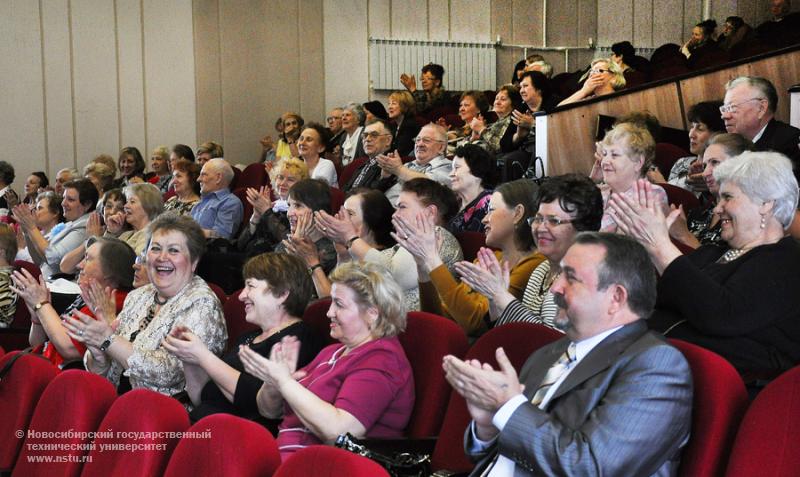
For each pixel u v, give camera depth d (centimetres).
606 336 226
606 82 622
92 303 387
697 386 221
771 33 889
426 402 288
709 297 252
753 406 210
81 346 401
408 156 698
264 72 1056
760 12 1220
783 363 253
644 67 888
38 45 969
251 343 337
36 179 900
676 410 212
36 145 970
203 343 340
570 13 1174
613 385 216
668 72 866
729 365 221
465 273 303
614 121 570
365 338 299
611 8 1188
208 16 1032
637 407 210
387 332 297
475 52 1136
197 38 1030
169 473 245
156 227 378
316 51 1076
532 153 602
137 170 860
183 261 374
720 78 612
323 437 276
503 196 358
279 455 239
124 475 266
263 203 537
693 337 260
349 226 391
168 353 355
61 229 641
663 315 268
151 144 1014
